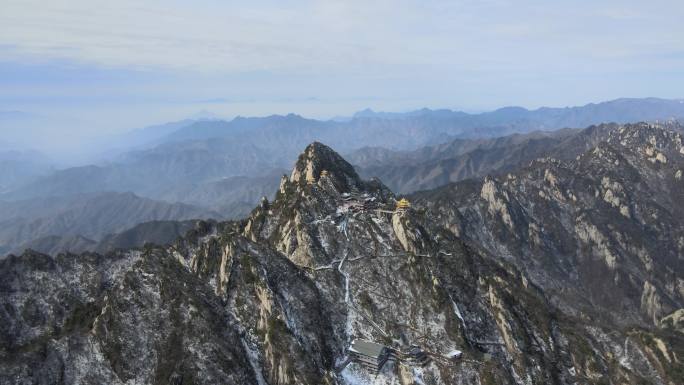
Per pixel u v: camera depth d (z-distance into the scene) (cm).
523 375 15800
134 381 13912
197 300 15712
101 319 15125
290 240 19238
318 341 15688
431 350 15812
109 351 14450
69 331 15562
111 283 18725
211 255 18100
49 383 13800
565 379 16238
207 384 13675
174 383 13588
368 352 15300
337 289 17638
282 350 14725
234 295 16475
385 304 17312
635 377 16500
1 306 16625
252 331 15662
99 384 13825
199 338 14612
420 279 17975
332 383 14088
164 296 15812
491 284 18562
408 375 14838
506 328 17100
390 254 19075
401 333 16388
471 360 15425
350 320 16775
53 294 17675
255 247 17888
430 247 19650
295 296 16725
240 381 14050
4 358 14250
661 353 17762
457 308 17400
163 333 14900
